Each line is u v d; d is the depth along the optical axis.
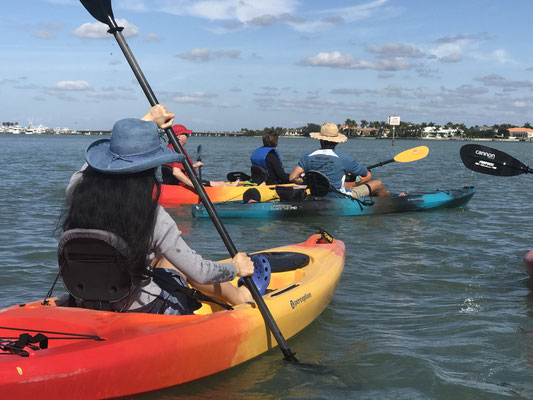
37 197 9.78
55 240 6.06
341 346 3.19
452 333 3.41
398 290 4.38
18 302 3.94
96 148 2.30
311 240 4.72
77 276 2.35
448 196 9.20
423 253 5.72
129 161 2.22
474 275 4.86
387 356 3.03
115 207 2.21
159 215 2.29
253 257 3.32
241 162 24.44
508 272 4.98
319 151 8.33
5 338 2.31
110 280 2.33
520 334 3.40
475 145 5.56
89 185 2.24
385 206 8.65
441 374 2.80
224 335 2.67
